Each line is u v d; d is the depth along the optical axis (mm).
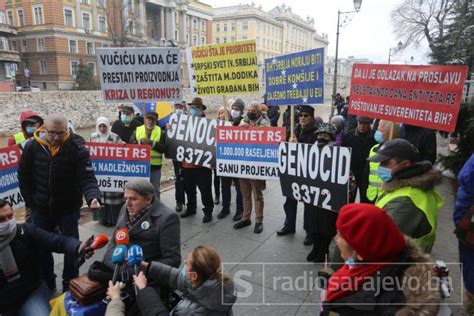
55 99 20688
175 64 4676
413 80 2998
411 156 2135
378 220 1325
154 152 5055
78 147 3342
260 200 4617
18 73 48938
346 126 8711
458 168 6594
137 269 2238
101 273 2311
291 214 4531
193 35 74125
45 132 3236
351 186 3615
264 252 4102
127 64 4664
